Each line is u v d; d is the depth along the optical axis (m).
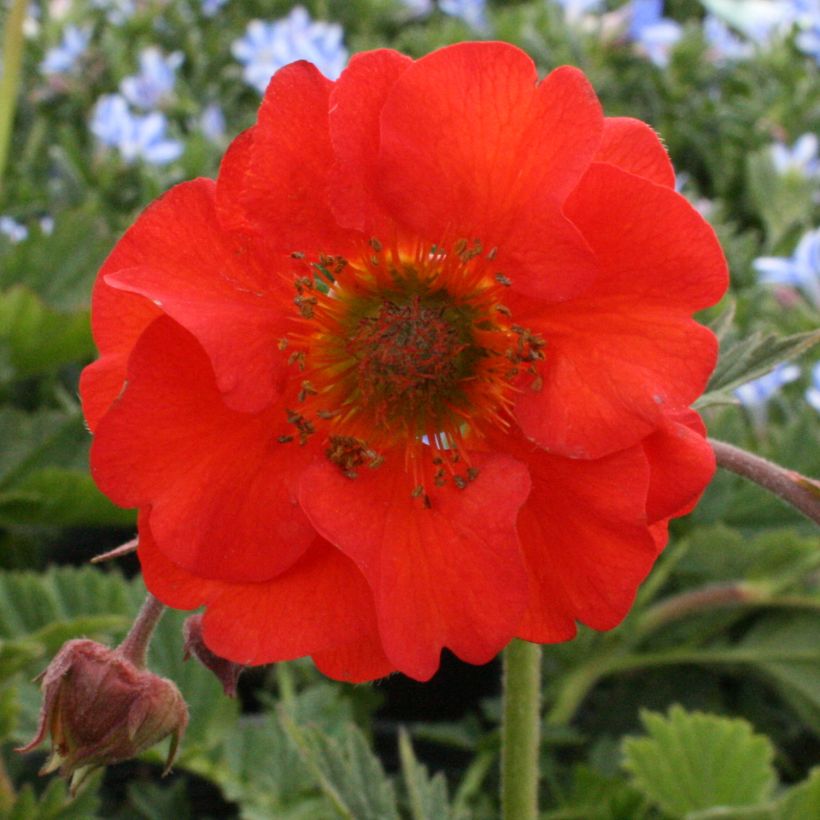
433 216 0.10
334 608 0.10
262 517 0.10
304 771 0.16
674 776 0.15
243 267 0.10
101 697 0.11
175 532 0.10
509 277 0.10
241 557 0.10
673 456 0.10
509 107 0.10
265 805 0.16
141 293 0.10
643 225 0.10
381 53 0.10
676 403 0.10
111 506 0.16
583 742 0.18
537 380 0.10
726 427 0.17
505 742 0.13
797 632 0.18
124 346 0.10
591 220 0.10
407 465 0.11
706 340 0.10
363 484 0.11
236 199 0.10
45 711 0.11
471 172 0.10
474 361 0.11
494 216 0.10
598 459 0.10
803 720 0.18
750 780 0.15
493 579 0.10
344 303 0.11
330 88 0.10
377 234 0.11
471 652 0.10
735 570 0.18
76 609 0.16
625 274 0.10
